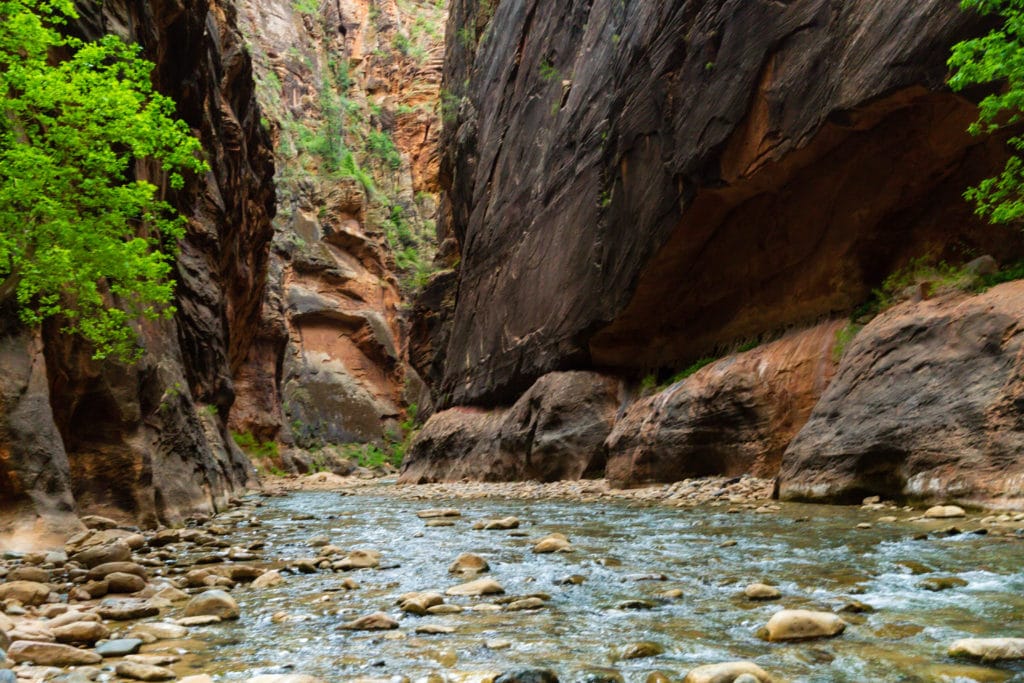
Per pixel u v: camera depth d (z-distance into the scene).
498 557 7.48
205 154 25.31
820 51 13.83
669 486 15.79
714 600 5.08
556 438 21.72
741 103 15.52
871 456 10.31
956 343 9.86
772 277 16.91
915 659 3.53
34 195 9.14
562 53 27.11
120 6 16.59
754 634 4.17
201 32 23.17
